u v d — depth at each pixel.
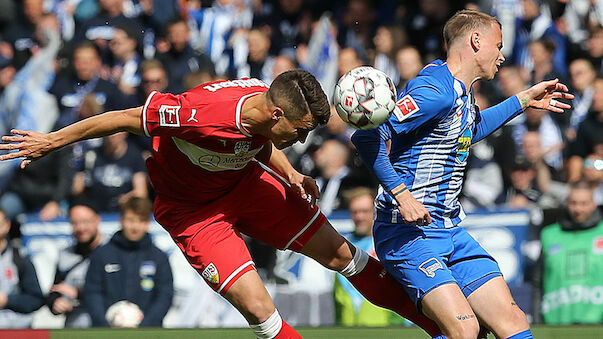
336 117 25.73
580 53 30.52
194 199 14.72
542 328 16.94
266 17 31.91
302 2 31.89
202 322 22.58
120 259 21.28
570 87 29.03
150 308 21.20
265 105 13.33
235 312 22.69
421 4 30.39
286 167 15.02
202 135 13.64
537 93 15.10
